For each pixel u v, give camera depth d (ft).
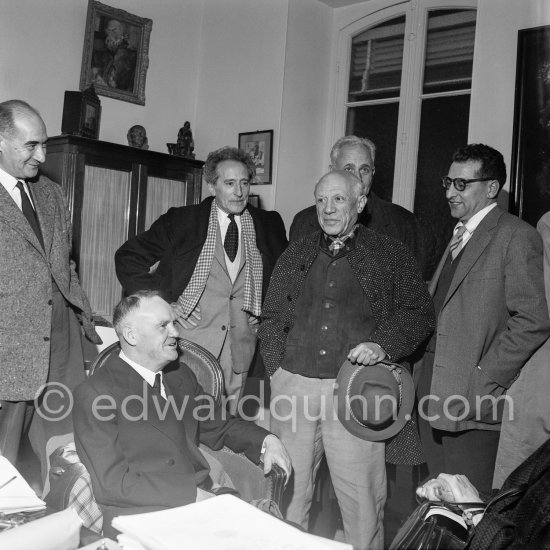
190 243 9.93
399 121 14.80
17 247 8.07
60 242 8.75
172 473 6.65
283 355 8.42
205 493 6.56
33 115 8.01
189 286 9.86
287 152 15.15
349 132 15.75
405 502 11.33
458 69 14.12
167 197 14.15
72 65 14.25
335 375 8.06
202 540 3.99
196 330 9.91
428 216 14.42
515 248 8.02
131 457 6.73
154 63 15.65
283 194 15.16
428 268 11.94
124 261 10.14
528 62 11.34
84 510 6.39
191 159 14.42
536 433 7.94
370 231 8.41
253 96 15.48
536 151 11.30
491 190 8.55
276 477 6.90
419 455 8.18
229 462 7.34
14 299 8.03
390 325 8.02
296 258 8.54
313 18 15.42
